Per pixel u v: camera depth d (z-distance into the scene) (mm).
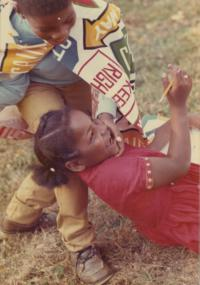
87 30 2643
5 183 3533
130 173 2680
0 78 2738
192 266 2922
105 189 2713
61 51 2641
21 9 2486
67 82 2820
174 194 2836
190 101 3812
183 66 4195
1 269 3102
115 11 2709
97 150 2658
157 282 2893
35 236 3209
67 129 2633
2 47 2656
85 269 2945
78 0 2648
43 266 3072
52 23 2449
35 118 2795
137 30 4676
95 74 2658
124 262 3004
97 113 2773
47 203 3037
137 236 3100
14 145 3762
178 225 2859
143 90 4031
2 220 3295
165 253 2996
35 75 2801
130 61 2777
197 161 3133
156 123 3207
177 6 4859
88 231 2953
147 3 4969
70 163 2686
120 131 2816
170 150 2723
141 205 2785
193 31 4555
